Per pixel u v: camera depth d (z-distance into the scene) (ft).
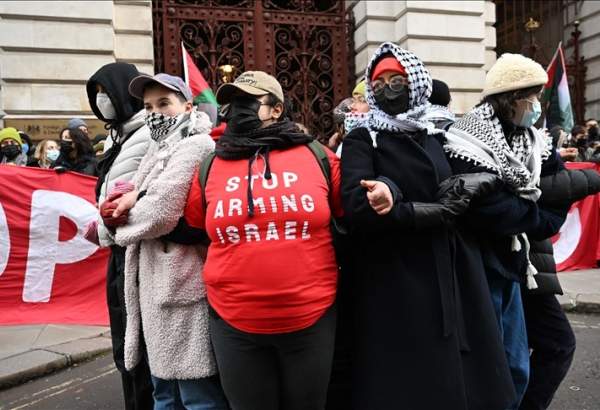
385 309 6.73
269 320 6.37
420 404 6.50
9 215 16.11
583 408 11.16
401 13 31.50
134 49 28.25
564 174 8.29
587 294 18.39
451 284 6.79
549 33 44.09
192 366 7.18
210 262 6.70
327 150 7.29
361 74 32.48
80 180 16.63
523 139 8.20
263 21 30.60
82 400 12.05
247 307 6.39
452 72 32.17
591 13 42.29
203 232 7.19
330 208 7.01
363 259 6.97
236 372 6.70
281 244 6.33
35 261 16.30
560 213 8.30
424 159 6.81
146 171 7.66
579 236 22.02
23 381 12.86
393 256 6.79
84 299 16.61
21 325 15.92
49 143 22.98
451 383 6.53
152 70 28.60
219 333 6.79
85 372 13.48
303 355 6.62
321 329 6.69
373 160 6.89
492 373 6.83
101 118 9.20
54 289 16.44
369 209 6.41
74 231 16.49
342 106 14.46
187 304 7.25
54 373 13.43
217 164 6.91
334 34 32.07
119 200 7.30
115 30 28.02
